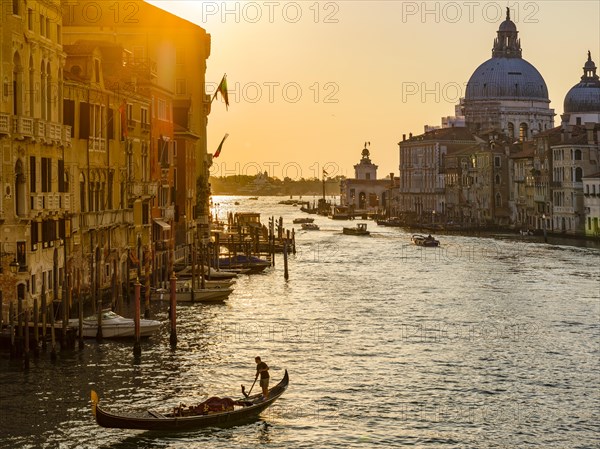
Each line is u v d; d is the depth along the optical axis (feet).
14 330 169.07
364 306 257.55
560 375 175.52
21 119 181.88
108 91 237.86
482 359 187.32
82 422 141.28
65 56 211.61
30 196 187.11
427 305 260.42
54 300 191.72
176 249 327.26
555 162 577.84
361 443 137.59
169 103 315.58
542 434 142.82
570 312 247.91
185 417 138.92
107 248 238.68
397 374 174.29
